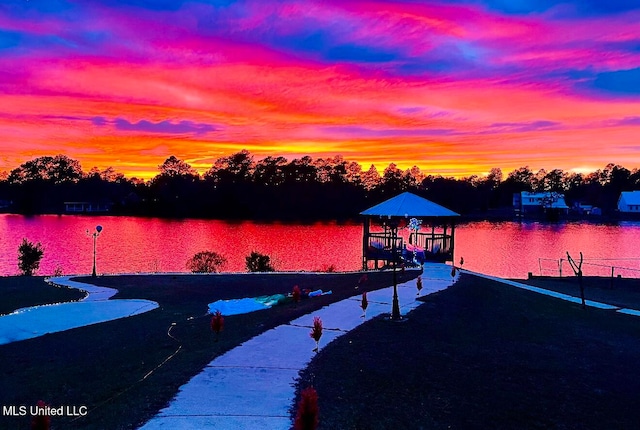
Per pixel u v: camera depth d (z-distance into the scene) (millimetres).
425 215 26062
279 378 7996
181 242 62094
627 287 25328
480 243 65312
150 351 10148
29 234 70625
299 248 56031
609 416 7246
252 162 129750
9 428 6473
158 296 18812
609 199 140625
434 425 6590
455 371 8773
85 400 7410
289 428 6125
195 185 123500
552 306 17094
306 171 129750
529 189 157750
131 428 6090
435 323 12297
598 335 12789
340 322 12078
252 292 19703
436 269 23391
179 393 7305
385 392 7594
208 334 11336
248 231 78188
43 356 10398
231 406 6812
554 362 9844
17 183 141000
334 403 7031
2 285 21594
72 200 133375
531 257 51562
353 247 56812
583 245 63219
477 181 165625
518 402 7555
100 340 11664
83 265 43188
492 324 13008
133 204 129500
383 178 145375
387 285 18031
